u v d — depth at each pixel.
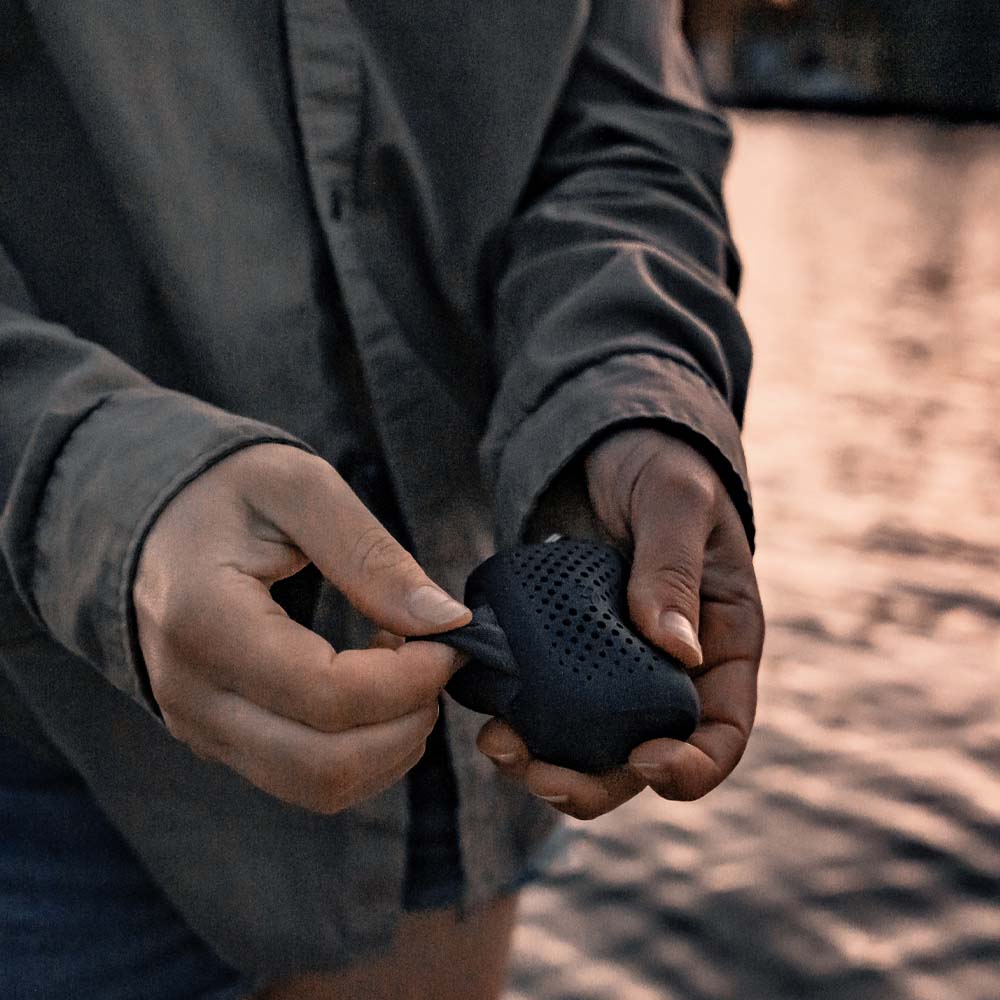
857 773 2.29
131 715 0.81
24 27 0.77
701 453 0.73
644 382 0.74
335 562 0.58
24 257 0.80
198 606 0.56
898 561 3.38
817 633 2.93
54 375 0.65
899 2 25.23
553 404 0.75
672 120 0.93
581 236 0.85
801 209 11.84
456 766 0.89
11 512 0.62
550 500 0.76
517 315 0.86
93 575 0.60
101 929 0.84
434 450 0.88
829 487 4.01
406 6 0.83
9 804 0.84
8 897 0.83
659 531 0.68
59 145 0.79
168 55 0.78
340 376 0.86
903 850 2.04
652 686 0.63
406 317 0.88
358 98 0.82
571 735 0.62
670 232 0.87
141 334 0.82
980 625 2.98
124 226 0.80
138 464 0.60
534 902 1.90
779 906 1.89
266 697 0.56
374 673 0.57
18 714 0.82
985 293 7.50
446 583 0.90
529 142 0.87
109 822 0.85
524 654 0.64
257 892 0.86
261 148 0.81
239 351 0.82
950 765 2.32
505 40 0.85
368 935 0.89
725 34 26.61
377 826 0.88
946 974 1.75
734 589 0.71
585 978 1.72
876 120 25.05
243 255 0.81
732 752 0.68
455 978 0.98
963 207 11.96
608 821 2.13
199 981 0.88
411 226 0.87
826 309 7.01
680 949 1.79
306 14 0.80
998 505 3.83
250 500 0.59
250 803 0.84
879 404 5.04
